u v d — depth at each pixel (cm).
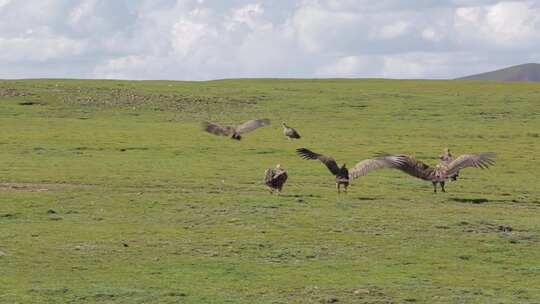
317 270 6281
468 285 5950
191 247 6938
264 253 6806
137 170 11394
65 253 6594
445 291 5747
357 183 10750
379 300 5466
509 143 15738
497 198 10050
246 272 6156
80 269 6116
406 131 17188
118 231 7462
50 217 8031
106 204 8719
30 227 7538
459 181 11262
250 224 7894
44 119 18088
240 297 5466
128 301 5300
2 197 8894
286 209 8625
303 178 11169
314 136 16250
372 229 7806
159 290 5572
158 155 13212
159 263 6366
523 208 9419
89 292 5462
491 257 6894
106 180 10444
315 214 8394
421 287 5831
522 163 13225
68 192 9338
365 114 19975
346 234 7581
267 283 5844
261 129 17400
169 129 16750
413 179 11244
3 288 5516
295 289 5697
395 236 7556
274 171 9744
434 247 7188
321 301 5422
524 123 18850
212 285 5759
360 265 6488
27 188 9700
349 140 15738
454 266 6550
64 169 11294
